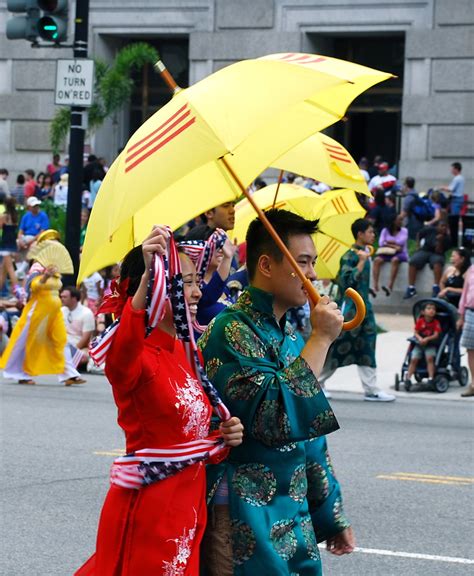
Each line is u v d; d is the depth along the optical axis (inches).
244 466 347.6
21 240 1804.9
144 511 336.5
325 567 553.6
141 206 322.7
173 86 344.8
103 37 2684.5
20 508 647.8
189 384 340.5
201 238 542.0
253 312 357.1
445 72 2426.2
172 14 2598.4
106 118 2477.9
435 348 1186.0
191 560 339.3
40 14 1267.2
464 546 591.2
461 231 1835.6
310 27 2509.8
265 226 351.6
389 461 797.9
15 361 1170.0
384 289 1780.3
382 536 605.9
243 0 2544.3
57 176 2313.0
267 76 332.8
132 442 342.3
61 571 540.7
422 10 2439.7
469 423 987.9
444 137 2427.4
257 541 342.6
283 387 340.5
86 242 339.3
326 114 367.2
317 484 371.6
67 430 889.5
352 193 679.1
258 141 371.6
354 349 1088.8
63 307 1280.8
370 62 2596.0
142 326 326.6
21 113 2701.8
